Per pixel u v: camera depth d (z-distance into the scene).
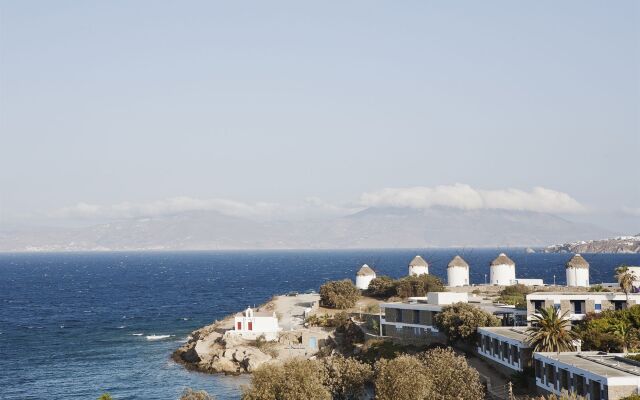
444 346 133.00
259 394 98.31
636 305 119.88
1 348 183.12
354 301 196.50
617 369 86.19
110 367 156.75
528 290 178.62
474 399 96.50
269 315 179.62
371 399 107.62
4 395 133.12
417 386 95.12
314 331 162.88
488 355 119.25
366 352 141.00
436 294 143.50
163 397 129.75
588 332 107.88
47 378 146.88
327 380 108.25
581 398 80.06
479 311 129.12
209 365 152.00
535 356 99.56
